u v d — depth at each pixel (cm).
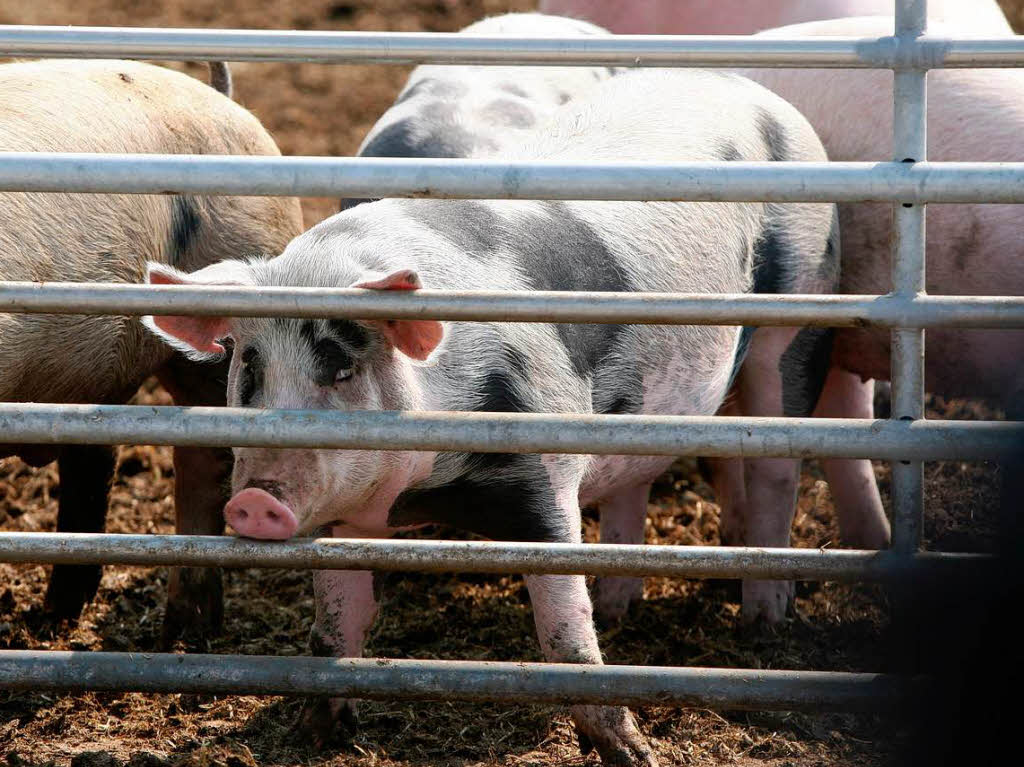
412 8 1936
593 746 618
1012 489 541
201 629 779
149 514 947
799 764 620
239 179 520
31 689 554
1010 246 762
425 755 636
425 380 594
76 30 524
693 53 529
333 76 1764
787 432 538
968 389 812
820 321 542
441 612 816
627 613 812
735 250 725
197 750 625
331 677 553
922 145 538
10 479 985
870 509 877
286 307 530
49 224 697
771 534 791
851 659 743
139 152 757
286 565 547
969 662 554
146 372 793
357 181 520
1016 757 551
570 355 641
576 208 674
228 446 535
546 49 525
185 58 528
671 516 951
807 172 525
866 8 1059
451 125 896
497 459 606
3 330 667
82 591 797
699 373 718
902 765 595
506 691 555
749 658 743
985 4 956
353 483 581
